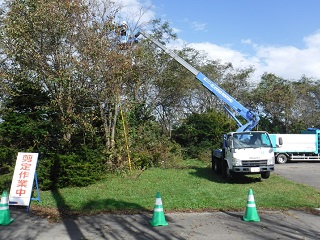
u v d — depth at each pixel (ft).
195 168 62.64
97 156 45.01
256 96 128.16
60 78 42.34
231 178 46.91
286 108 129.80
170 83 90.63
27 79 43.50
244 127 53.88
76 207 30.04
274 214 28.78
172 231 23.52
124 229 24.00
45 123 42.34
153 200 32.99
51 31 43.19
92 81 45.09
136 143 59.21
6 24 43.78
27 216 27.35
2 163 38.86
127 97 52.75
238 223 25.70
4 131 40.09
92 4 46.52
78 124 45.19
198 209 30.17
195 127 85.56
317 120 133.59
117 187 39.60
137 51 51.93
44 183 37.50
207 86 56.90
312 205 32.07
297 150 88.84
